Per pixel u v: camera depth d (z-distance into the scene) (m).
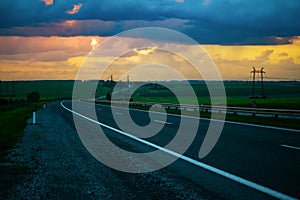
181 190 7.09
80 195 6.98
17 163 10.57
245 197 6.48
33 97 105.00
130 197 6.73
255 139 15.06
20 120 26.89
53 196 6.96
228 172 8.55
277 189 6.93
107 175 8.76
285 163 9.60
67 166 10.05
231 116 29.41
